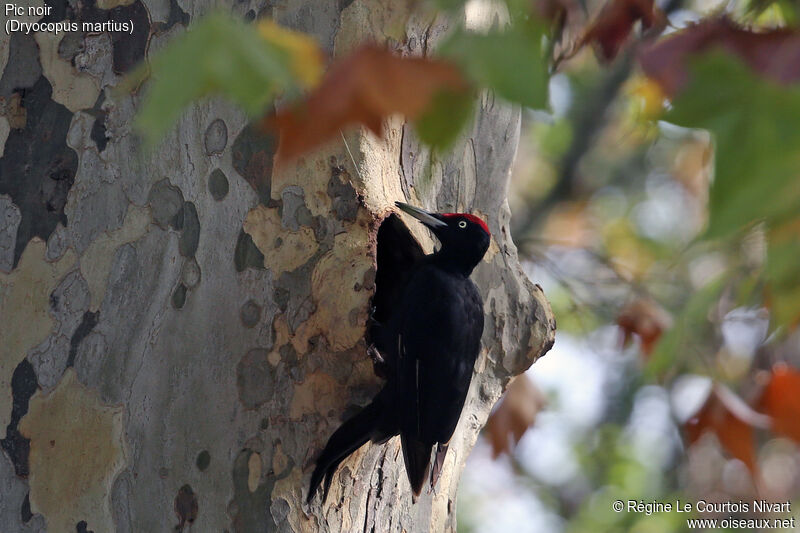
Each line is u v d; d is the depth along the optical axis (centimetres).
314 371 823
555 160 2014
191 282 841
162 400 829
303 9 865
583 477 1956
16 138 890
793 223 318
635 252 1925
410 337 886
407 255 973
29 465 844
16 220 881
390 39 860
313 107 382
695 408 1005
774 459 1819
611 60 791
